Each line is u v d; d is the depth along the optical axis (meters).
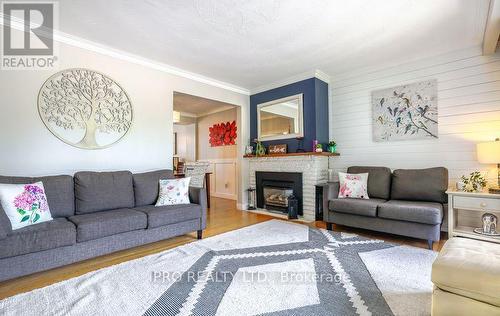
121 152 3.29
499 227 2.87
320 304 1.61
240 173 4.97
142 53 3.36
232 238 3.00
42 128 2.70
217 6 2.33
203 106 6.04
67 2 2.26
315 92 4.02
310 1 2.26
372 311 1.54
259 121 4.90
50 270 2.18
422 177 3.09
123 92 3.32
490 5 2.22
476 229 2.79
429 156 3.36
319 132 4.07
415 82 3.47
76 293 1.77
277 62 3.68
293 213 4.02
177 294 1.75
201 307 1.60
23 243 1.87
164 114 3.74
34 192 2.18
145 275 2.04
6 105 2.51
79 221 2.23
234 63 3.71
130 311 1.56
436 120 3.31
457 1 2.27
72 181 2.61
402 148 3.58
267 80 4.50
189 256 2.44
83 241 2.20
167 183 3.17
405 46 3.16
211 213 4.48
